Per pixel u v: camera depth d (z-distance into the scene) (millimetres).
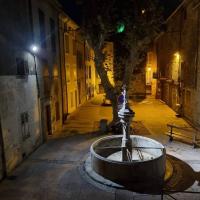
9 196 8367
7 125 9906
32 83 12758
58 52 18125
